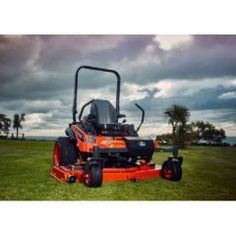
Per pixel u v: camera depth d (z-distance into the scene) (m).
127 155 4.38
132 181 4.38
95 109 4.52
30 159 6.52
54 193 4.14
